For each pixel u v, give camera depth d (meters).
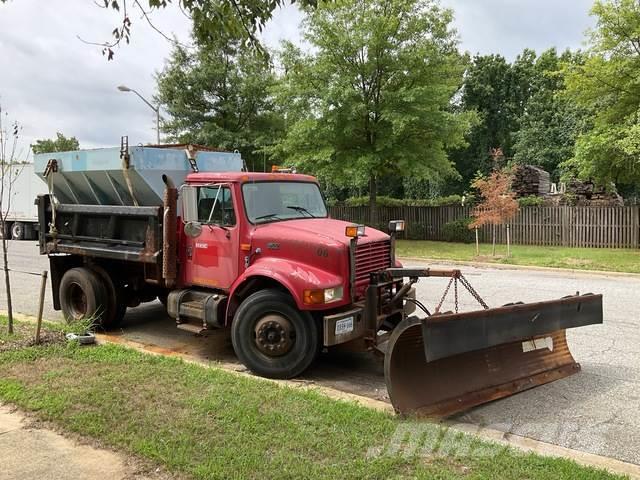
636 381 5.84
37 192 25.41
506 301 10.29
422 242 23.91
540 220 21.83
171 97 32.56
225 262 6.59
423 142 21.61
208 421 4.28
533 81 49.56
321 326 5.99
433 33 20.95
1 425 4.27
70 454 3.80
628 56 17.75
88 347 6.44
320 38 20.44
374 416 4.48
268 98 31.98
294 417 4.39
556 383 5.78
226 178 6.58
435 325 4.52
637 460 4.06
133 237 7.52
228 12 5.17
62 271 8.80
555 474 3.51
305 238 6.08
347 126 20.16
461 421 4.81
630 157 16.92
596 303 6.16
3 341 6.42
